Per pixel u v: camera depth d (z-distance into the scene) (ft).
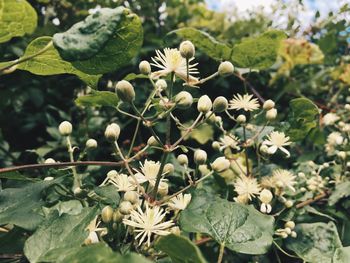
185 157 0.60
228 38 1.37
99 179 0.83
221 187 0.76
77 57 0.37
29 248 0.38
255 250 0.44
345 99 1.31
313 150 1.03
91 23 0.38
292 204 0.67
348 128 0.84
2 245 0.49
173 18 1.40
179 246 0.33
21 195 0.48
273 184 0.69
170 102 0.52
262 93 1.25
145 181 0.54
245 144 0.70
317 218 0.74
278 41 0.75
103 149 1.05
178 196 0.54
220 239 0.45
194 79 0.56
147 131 1.08
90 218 0.40
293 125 0.74
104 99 0.57
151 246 0.47
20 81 1.13
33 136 1.20
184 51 0.53
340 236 0.74
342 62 1.36
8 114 1.17
